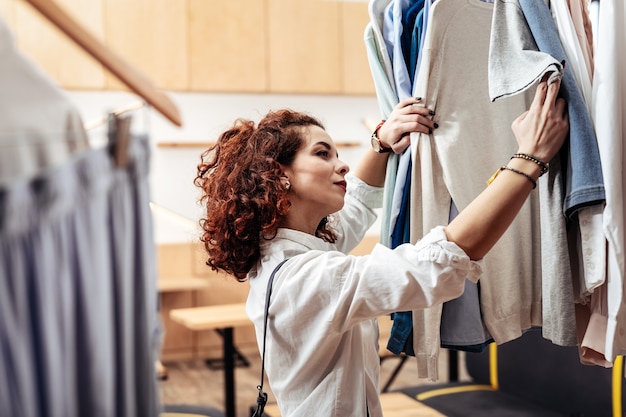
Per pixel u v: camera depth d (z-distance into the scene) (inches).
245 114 262.2
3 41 34.1
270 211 61.1
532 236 67.7
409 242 67.4
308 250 62.0
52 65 237.6
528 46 55.5
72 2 239.6
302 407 58.2
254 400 206.2
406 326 65.5
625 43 57.7
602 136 55.6
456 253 50.8
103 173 31.7
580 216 57.7
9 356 25.8
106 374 30.9
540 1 56.2
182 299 257.8
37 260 27.2
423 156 64.1
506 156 65.7
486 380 144.3
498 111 65.6
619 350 58.3
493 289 65.2
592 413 116.7
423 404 128.2
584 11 64.4
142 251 34.8
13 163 28.8
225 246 62.7
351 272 53.3
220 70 255.3
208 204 65.0
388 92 69.3
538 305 67.6
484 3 65.1
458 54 64.1
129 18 245.1
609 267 57.1
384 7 71.1
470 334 65.2
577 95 55.0
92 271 30.5
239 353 245.1
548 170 58.9
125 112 49.7
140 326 34.5
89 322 30.1
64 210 28.7
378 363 65.3
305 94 268.2
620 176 55.2
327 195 63.2
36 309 27.2
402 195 67.2
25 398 26.6
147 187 35.7
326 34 265.7
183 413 121.6
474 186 64.1
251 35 257.9
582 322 64.6
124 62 35.5
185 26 250.8
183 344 259.3
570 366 121.5
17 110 33.3
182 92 255.0
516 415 121.3
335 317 53.7
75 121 35.9
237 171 62.4
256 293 61.3
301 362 57.6
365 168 74.4
